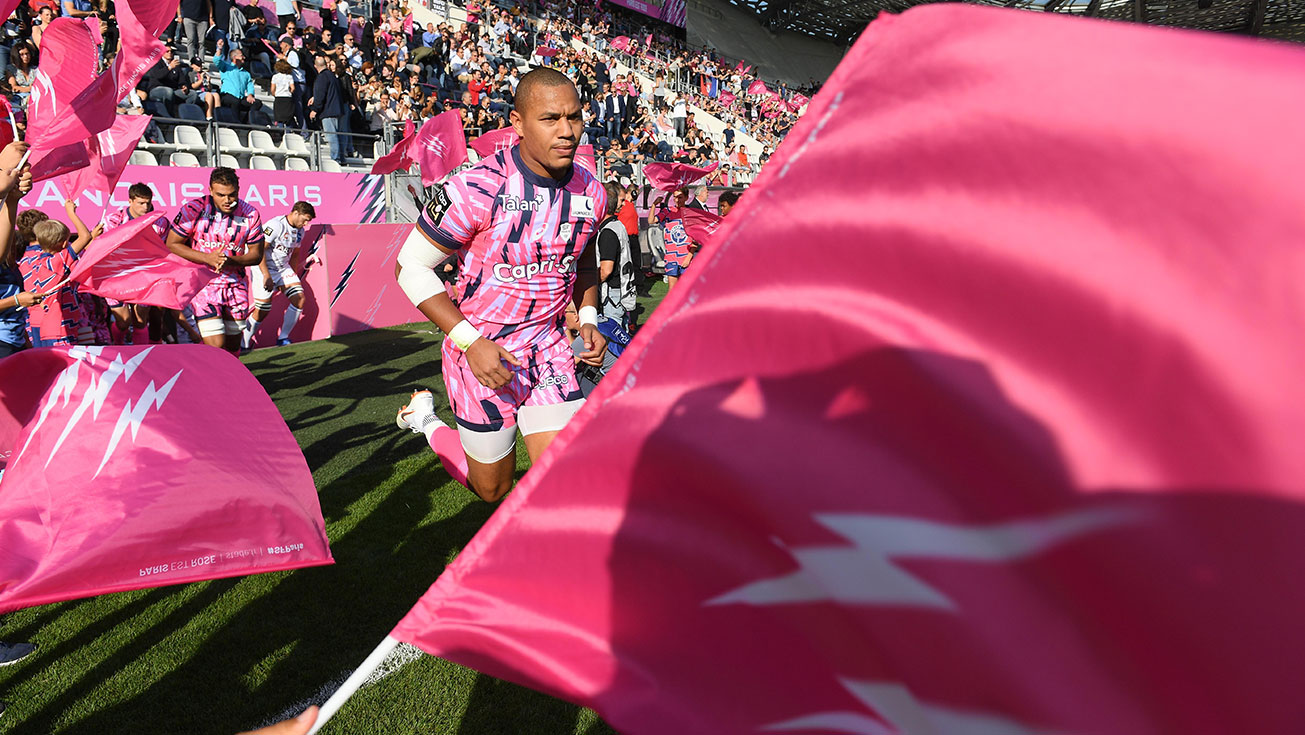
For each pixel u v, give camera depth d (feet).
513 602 3.08
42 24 32.24
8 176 7.39
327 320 29.96
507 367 8.57
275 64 40.47
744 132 98.43
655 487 2.71
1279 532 1.58
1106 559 1.81
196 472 6.48
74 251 15.80
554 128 7.59
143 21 7.63
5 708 7.34
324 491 12.96
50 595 5.71
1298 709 1.61
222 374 7.26
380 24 58.03
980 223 1.98
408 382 22.07
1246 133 1.56
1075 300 1.81
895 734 2.23
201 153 33.50
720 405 2.52
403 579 9.92
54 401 6.39
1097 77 1.78
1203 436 1.65
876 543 2.20
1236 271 1.59
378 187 35.83
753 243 2.47
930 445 2.10
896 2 72.02
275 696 7.57
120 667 8.03
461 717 7.24
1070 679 1.89
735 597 2.56
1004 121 1.93
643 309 34.76
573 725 7.16
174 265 11.66
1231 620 1.65
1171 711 1.76
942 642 2.10
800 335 2.36
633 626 2.82
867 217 2.21
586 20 96.99
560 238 8.24
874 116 2.22
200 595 9.45
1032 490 1.91
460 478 9.74
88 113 7.69
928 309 2.09
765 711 2.51
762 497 2.42
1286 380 1.55
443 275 29.89
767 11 136.67
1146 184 1.70
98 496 6.10
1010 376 1.94
